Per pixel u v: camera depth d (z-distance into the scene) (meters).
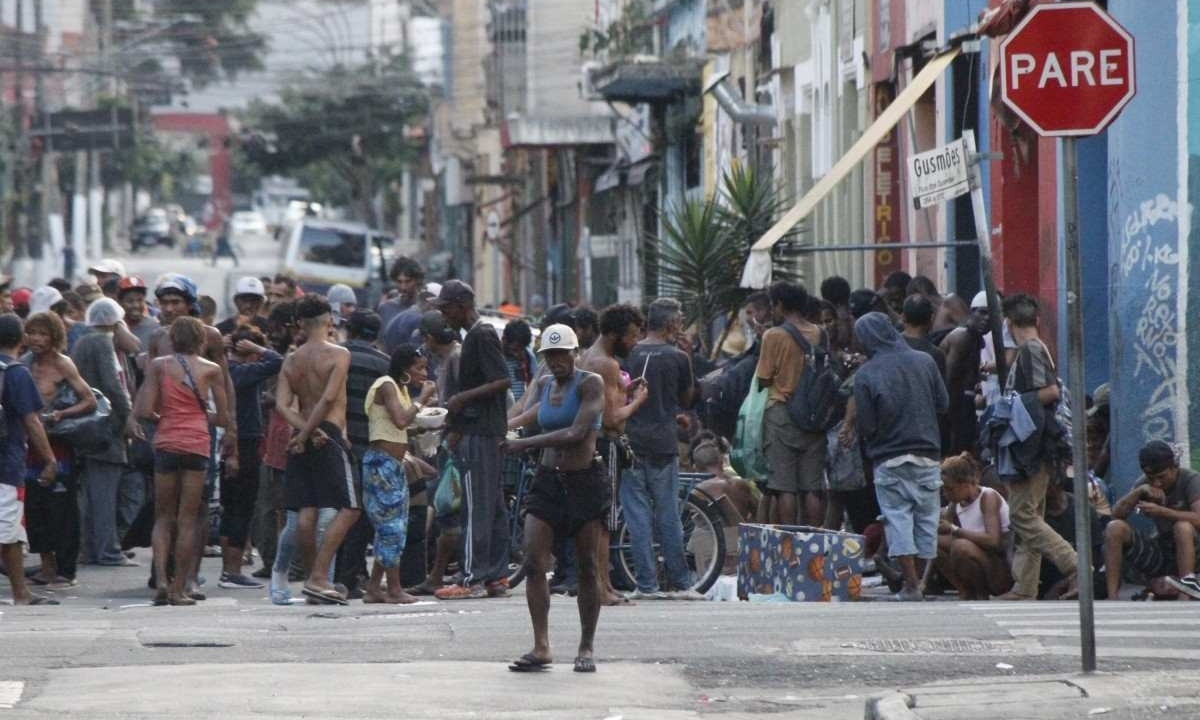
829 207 79.25
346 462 41.12
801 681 29.78
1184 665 30.48
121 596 44.59
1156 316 46.69
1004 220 57.47
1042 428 40.53
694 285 68.62
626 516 41.38
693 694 28.78
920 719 25.36
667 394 41.50
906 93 56.28
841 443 45.06
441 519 43.06
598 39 122.31
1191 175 45.94
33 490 45.44
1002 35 53.25
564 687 29.09
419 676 30.03
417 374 41.22
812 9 82.62
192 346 41.25
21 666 31.38
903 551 41.12
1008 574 42.06
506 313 83.00
